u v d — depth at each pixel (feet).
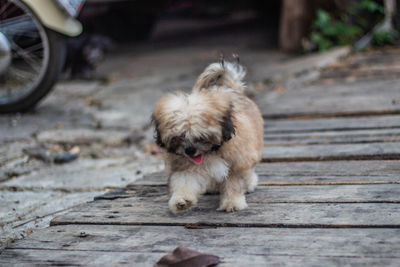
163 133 6.81
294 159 8.16
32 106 10.94
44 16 10.21
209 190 7.43
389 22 19.02
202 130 6.70
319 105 10.20
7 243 7.04
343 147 8.32
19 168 8.70
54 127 10.11
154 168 8.55
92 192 8.00
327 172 7.73
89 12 20.86
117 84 14.12
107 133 9.67
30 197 7.95
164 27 28.12
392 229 6.63
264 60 16.53
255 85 13.05
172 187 7.02
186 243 6.64
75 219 7.10
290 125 9.36
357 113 9.50
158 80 14.25
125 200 7.45
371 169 7.71
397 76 12.51
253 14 30.19
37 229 7.24
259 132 7.38
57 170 8.67
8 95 11.07
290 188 7.45
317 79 13.26
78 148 9.22
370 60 15.43
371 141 8.42
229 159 6.97
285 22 17.88
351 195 7.18
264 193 7.38
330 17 17.90
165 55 18.62
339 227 6.72
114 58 18.70
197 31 25.05
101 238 6.79
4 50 10.54
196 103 6.77
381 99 10.11
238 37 21.89
